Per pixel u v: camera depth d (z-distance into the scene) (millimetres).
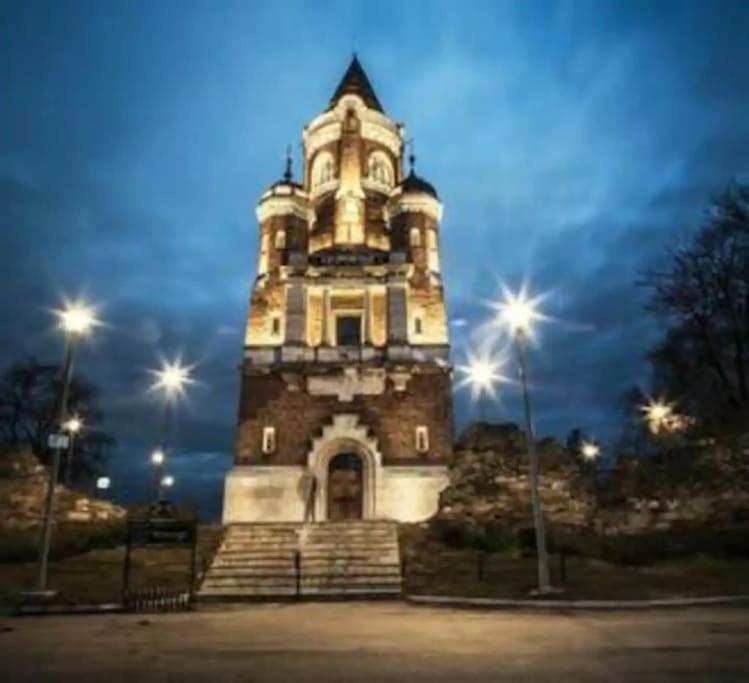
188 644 12180
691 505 27656
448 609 18516
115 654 11148
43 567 20188
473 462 32719
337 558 25125
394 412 40875
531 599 19375
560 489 30312
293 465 39688
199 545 27453
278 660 10430
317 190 52969
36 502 29703
